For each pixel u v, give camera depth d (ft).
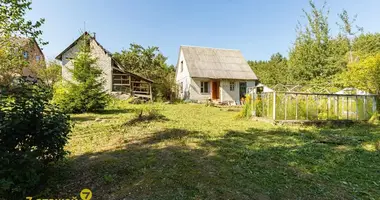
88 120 28.22
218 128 23.81
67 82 37.14
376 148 16.24
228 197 8.94
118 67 68.44
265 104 30.96
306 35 63.82
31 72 68.28
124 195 8.99
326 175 11.39
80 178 10.51
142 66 86.69
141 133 20.35
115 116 32.12
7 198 8.24
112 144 16.60
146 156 13.75
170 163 12.59
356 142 18.12
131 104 54.03
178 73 81.15
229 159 13.50
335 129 24.44
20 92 9.39
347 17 63.05
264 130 23.07
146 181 10.25
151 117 28.55
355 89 35.42
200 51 75.15
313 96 29.07
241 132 21.90
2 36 26.96
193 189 9.56
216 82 69.41
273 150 15.65
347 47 62.13
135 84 72.33
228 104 63.87
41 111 9.43
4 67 28.73
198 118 31.99
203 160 13.21
